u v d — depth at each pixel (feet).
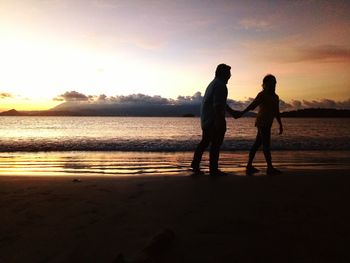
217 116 19.65
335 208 11.89
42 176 20.61
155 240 8.07
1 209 11.68
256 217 10.82
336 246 8.32
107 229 9.57
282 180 17.63
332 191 14.76
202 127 20.83
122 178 19.26
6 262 7.41
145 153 43.16
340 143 59.00
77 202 12.71
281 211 11.54
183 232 9.37
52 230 9.48
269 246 8.35
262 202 12.78
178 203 12.64
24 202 12.66
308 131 113.09
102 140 63.77
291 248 8.22
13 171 26.68
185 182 17.26
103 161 33.96
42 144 54.34
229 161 32.71
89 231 9.40
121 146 51.75
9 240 8.73
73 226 9.84
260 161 33.12
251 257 7.70
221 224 10.11
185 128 150.30
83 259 7.54
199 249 8.16
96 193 14.42
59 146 51.42
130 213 11.27
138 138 70.90
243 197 13.64
